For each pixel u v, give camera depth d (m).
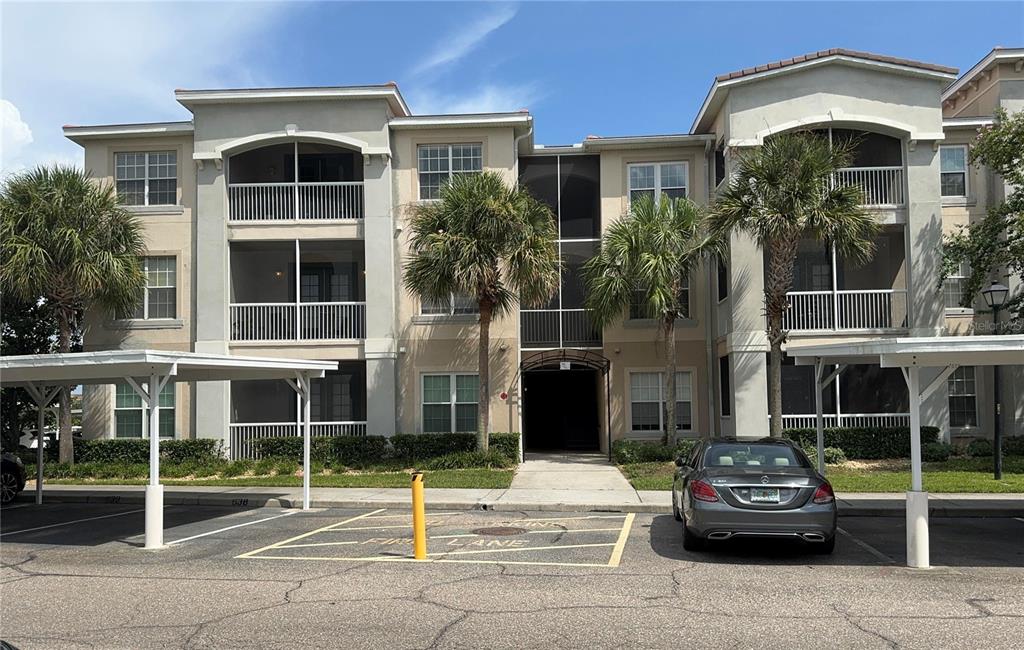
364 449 20.70
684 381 22.94
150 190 22.89
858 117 20.88
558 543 11.13
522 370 22.89
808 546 10.88
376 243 21.81
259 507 15.53
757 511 9.52
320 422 21.81
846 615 7.32
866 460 20.16
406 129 22.36
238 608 7.75
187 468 19.98
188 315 22.41
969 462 19.56
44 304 22.44
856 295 22.44
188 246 22.55
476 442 20.67
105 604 7.97
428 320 22.14
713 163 22.89
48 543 11.71
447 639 6.66
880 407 21.92
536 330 23.56
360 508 15.20
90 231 19.84
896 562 9.82
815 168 17.50
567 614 7.39
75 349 23.62
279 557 10.34
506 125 22.20
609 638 6.65
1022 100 22.92
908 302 20.88
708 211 19.64
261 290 24.08
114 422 22.53
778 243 17.95
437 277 18.77
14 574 9.52
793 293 20.70
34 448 23.97
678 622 7.10
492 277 19.02
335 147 23.06
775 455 10.71
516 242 18.73
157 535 11.15
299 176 23.56
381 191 21.94
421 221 19.38
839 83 21.02
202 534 12.32
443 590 8.38
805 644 6.46
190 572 9.48
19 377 13.13
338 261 24.17
